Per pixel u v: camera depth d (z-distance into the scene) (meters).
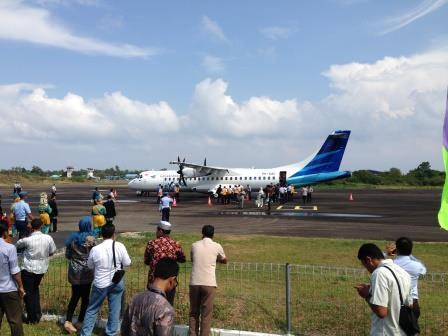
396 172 119.38
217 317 8.61
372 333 5.10
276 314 8.67
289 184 48.19
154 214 32.53
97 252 7.75
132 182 53.69
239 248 17.06
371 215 31.17
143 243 18.20
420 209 36.06
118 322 7.95
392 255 7.05
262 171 48.91
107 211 21.88
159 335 4.08
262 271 12.52
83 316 8.74
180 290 9.98
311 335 7.91
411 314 4.89
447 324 8.00
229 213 32.81
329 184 108.12
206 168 48.78
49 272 11.73
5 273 7.18
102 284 7.71
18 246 8.79
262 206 38.59
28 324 8.83
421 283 11.22
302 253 15.95
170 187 52.19
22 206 16.39
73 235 8.59
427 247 17.38
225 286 10.49
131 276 11.38
